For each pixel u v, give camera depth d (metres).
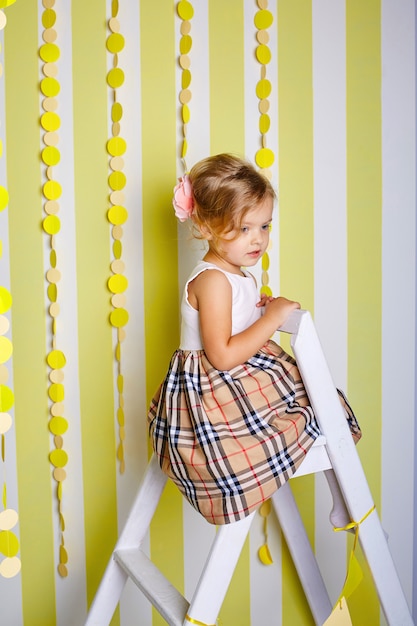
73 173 1.43
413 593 1.70
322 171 1.56
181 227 1.49
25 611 1.48
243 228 1.15
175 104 1.47
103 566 1.50
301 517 1.57
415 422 1.67
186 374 1.13
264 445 1.04
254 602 1.59
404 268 1.63
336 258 1.58
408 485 1.67
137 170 1.46
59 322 1.45
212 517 1.04
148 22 1.45
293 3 1.52
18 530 1.46
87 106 1.43
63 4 1.41
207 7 1.47
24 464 1.46
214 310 1.10
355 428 1.21
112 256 1.46
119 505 1.51
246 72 1.50
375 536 1.15
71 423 1.47
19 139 1.41
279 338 1.57
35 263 1.43
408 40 1.59
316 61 1.54
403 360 1.65
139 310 1.48
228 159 1.18
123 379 1.49
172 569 1.55
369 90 1.58
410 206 1.62
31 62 1.40
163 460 1.18
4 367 1.42
